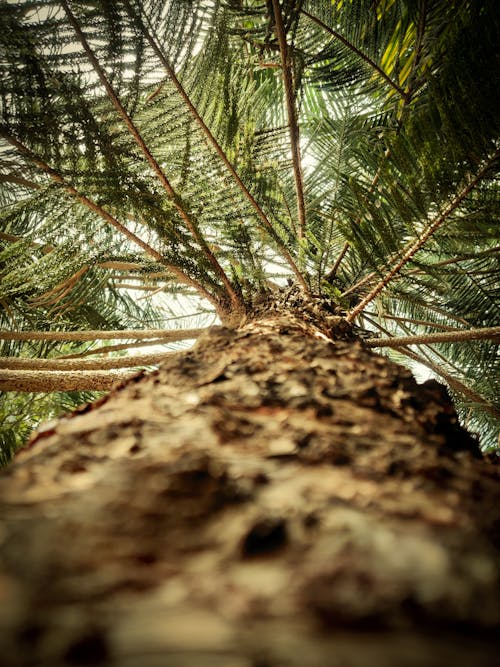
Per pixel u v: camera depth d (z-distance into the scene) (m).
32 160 1.13
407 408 0.64
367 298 1.45
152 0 1.02
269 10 1.21
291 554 0.32
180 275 1.48
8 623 0.24
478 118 1.13
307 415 0.58
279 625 0.25
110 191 1.21
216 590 0.28
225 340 0.84
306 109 2.09
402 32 1.44
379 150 1.43
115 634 0.24
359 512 0.38
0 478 0.45
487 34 1.16
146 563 0.31
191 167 1.29
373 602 0.27
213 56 1.17
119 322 2.41
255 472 0.43
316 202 1.75
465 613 0.27
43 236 1.26
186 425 0.54
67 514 0.35
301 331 1.09
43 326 2.00
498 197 1.18
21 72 1.03
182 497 0.38
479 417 2.32
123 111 1.14
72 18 1.00
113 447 0.49
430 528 0.36
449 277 1.98
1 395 2.06
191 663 0.21
